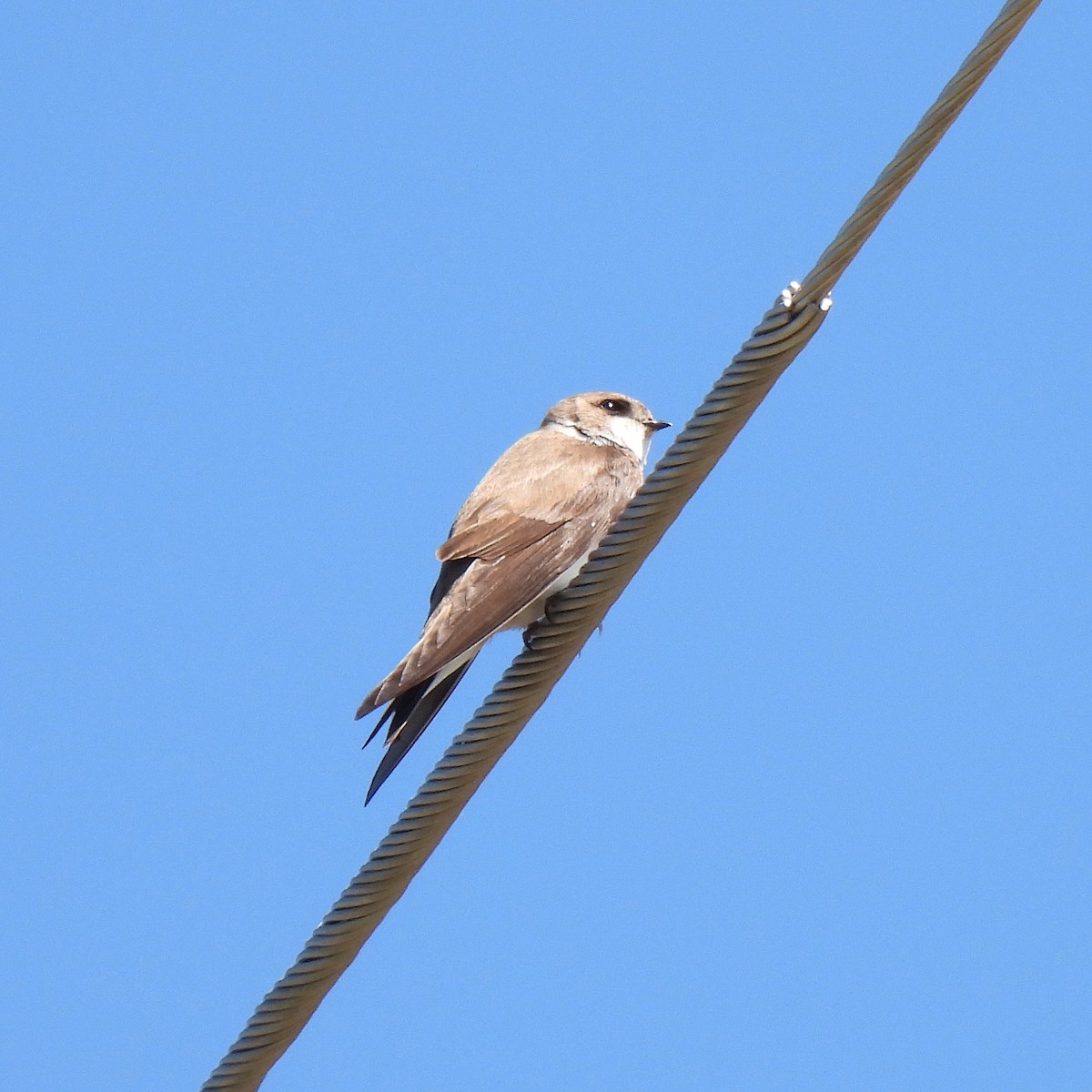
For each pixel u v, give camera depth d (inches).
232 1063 394.0
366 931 392.2
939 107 345.4
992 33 338.0
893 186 352.8
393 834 391.9
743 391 375.2
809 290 368.2
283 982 389.7
